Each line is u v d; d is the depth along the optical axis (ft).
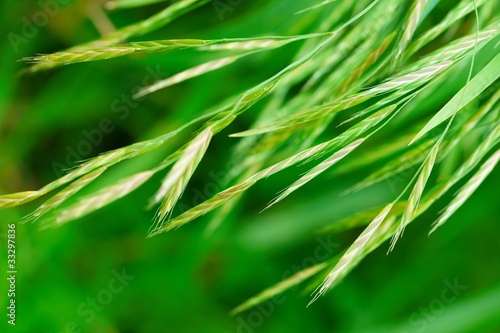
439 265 1.90
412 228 1.96
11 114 2.08
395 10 1.10
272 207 2.05
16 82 2.01
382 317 1.89
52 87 2.09
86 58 0.92
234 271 2.11
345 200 1.93
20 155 2.11
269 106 1.20
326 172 1.89
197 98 1.67
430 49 1.30
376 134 1.41
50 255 1.90
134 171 1.82
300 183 0.94
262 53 1.40
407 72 1.02
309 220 1.97
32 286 1.86
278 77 0.95
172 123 1.73
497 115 1.06
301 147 1.10
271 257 2.17
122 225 2.10
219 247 2.09
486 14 1.09
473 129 1.09
